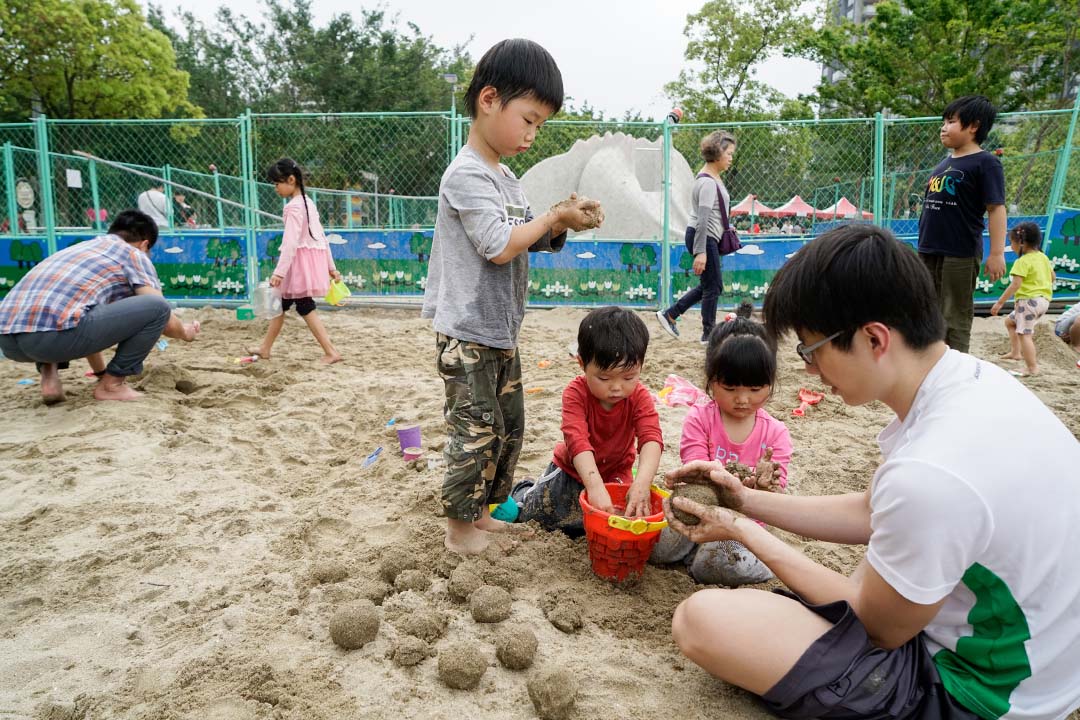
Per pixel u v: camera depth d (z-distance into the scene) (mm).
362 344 7418
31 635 2396
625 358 2617
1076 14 21797
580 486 3084
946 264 5258
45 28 23484
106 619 2477
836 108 28922
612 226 13656
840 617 1806
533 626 2432
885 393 1767
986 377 1713
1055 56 22344
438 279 2846
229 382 5664
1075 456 1656
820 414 5145
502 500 3137
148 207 13562
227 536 3107
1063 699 1640
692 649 1965
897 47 23516
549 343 7660
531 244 2809
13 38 23578
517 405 3020
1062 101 23031
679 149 13383
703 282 7512
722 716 2012
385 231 9773
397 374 6148
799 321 1730
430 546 2949
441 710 2021
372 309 10125
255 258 9539
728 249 7449
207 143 17625
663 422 4809
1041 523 1561
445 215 2797
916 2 22625
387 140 13266
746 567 2721
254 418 4879
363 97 38938
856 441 4543
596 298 9664
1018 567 1570
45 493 3541
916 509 1543
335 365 6465
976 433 1577
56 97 25797
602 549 2646
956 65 22344
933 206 5250
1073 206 10602
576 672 2178
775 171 12492
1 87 24875
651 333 8242
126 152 17172
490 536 3035
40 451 4086
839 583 1920
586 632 2424
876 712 1720
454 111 9070
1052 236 9578
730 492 2352
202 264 9570
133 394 5102
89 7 24578
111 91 25469
